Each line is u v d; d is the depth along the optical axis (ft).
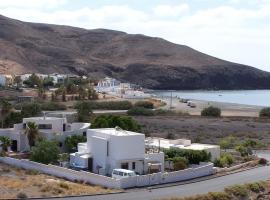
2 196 187.52
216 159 287.07
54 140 289.12
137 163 250.57
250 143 366.43
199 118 639.35
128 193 204.95
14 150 308.40
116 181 217.15
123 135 247.91
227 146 365.61
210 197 199.72
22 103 612.29
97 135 258.78
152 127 512.63
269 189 227.40
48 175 242.58
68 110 636.07
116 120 329.52
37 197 189.26
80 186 215.31
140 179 222.89
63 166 260.01
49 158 266.36
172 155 278.05
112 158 247.50
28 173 243.40
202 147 293.23
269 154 335.47
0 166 258.37
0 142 302.66
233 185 222.69
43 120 317.01
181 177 239.71
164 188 218.59
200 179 243.19
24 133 305.32
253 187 223.71
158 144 301.43
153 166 253.44
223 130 513.04
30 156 277.44
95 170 255.91
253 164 290.97
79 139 299.17
